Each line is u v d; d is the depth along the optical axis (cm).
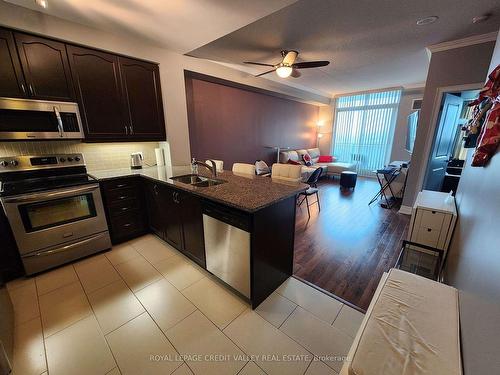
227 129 475
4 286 173
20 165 228
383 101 652
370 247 274
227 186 210
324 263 239
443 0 209
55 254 223
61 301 184
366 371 82
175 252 258
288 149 671
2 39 192
